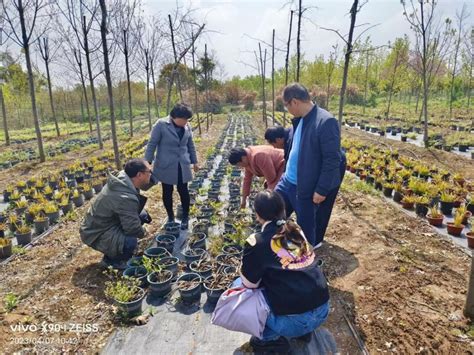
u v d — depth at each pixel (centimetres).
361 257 435
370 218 574
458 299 344
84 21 927
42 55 1562
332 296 357
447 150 1171
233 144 1453
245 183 475
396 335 297
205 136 1803
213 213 596
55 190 837
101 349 289
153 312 338
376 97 3778
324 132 342
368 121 2144
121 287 338
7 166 1136
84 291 371
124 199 389
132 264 403
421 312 325
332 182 351
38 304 350
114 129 761
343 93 675
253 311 258
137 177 412
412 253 443
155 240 496
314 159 356
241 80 5103
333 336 300
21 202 667
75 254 460
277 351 279
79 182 892
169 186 514
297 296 248
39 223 559
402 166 988
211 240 505
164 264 403
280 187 414
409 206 634
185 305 348
